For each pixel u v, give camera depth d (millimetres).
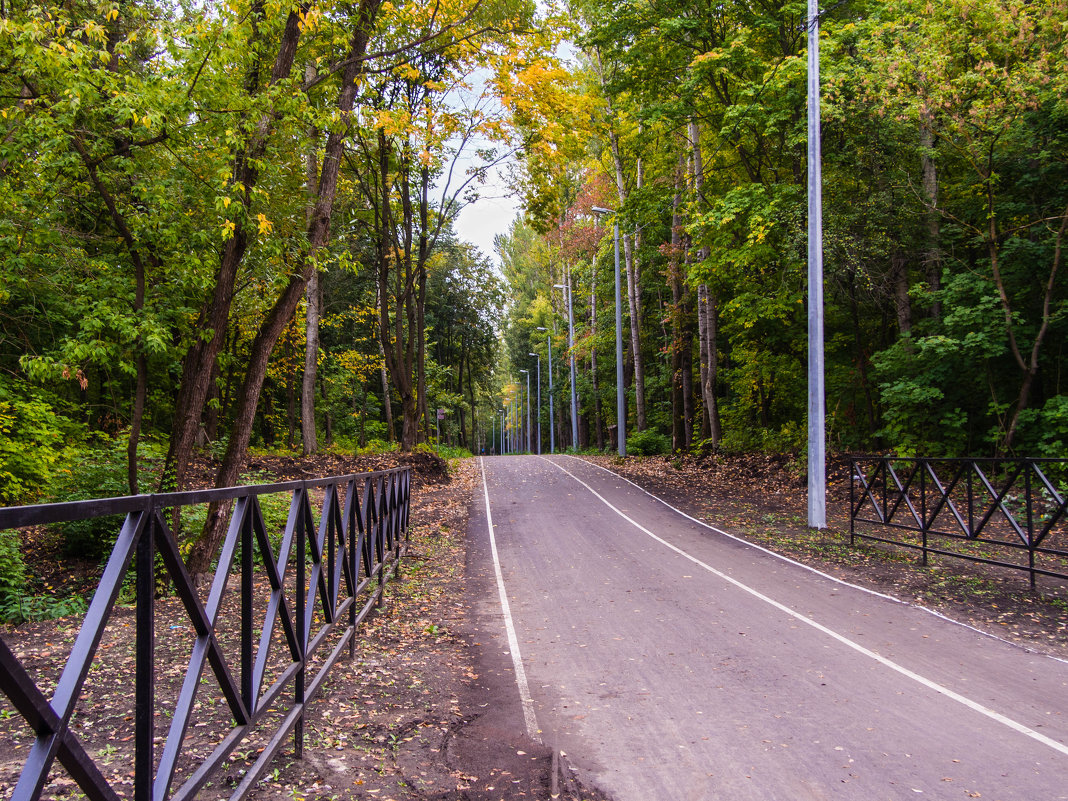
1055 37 13586
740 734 4555
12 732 3910
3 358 13625
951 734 4523
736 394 33000
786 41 19266
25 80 7590
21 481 11227
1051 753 4223
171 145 8297
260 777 3605
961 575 9602
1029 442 14891
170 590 8062
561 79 12812
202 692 4672
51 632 6285
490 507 17516
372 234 25656
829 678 5660
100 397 19188
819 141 13758
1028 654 6270
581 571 10273
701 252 24234
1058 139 14555
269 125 8742
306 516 4398
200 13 8086
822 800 3658
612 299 45812
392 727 4543
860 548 11586
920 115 14883
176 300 9523
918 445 16750
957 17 14227
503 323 61031
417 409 31953
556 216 19734
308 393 22812
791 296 18750
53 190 8492
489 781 3855
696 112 20688
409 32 13297
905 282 17766
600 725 4730
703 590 8914
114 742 3777
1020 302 15312
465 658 6281
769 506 16656
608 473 25312
